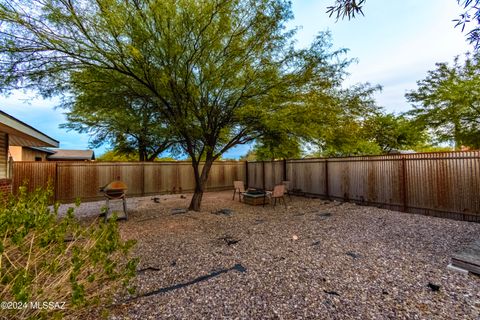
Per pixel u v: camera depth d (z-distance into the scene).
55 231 2.06
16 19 3.14
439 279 2.42
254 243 3.73
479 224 4.50
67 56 3.80
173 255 3.26
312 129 5.15
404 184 5.87
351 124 5.58
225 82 5.10
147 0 3.71
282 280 2.47
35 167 7.62
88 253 1.92
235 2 4.08
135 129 8.14
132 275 1.99
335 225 4.70
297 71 5.02
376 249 3.32
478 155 4.70
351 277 2.51
